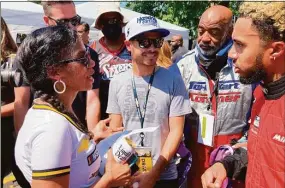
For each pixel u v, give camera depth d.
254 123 1.54
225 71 2.43
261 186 1.43
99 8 3.49
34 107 1.37
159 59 2.83
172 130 2.17
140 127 2.19
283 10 1.30
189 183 2.63
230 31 2.46
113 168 1.51
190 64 2.59
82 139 1.38
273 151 1.36
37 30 1.40
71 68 1.39
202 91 2.51
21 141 1.34
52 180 1.23
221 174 1.64
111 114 2.31
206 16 2.42
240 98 2.40
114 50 3.42
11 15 6.12
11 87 2.35
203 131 2.49
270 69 1.37
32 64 1.35
